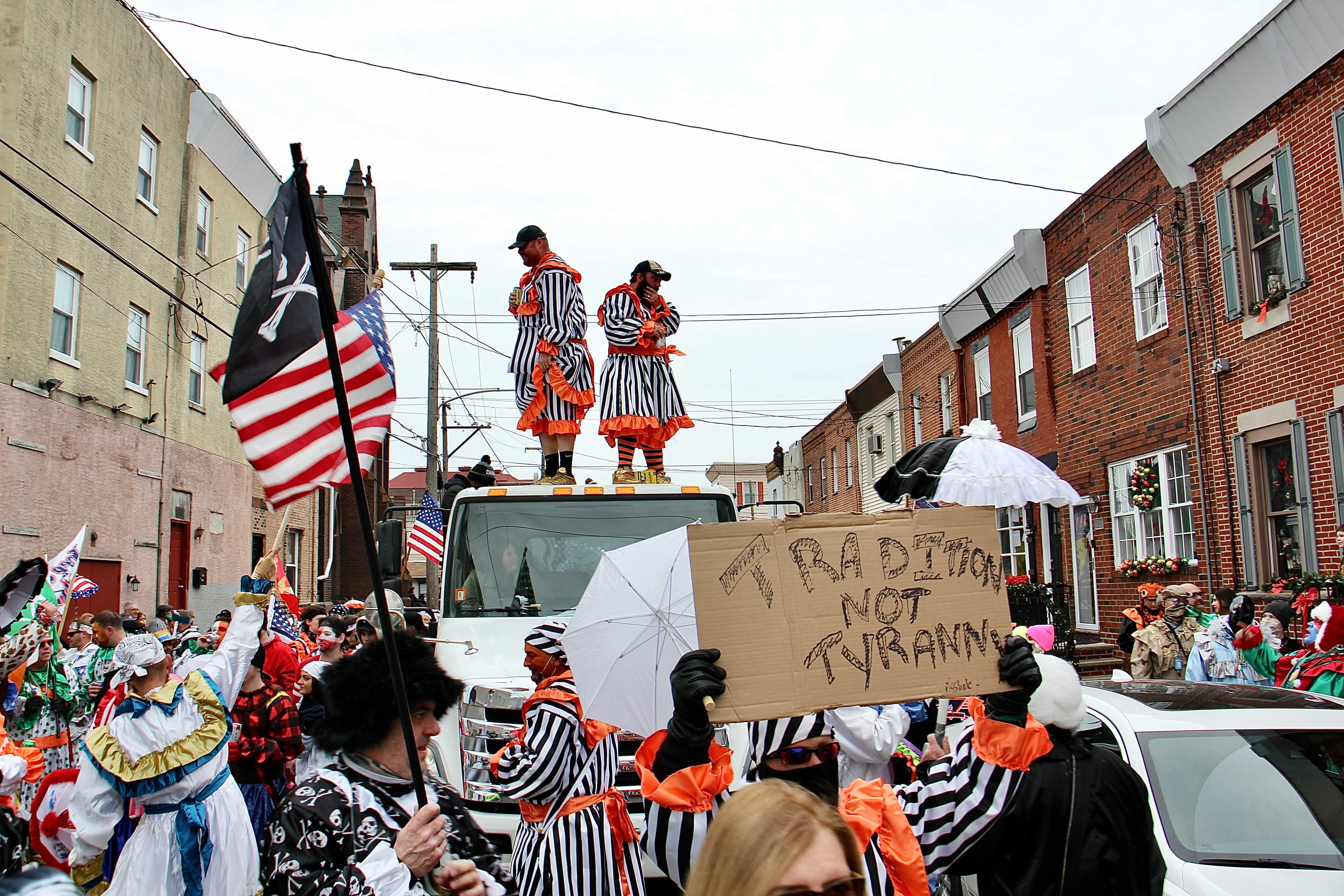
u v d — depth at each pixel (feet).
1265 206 38.99
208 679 17.79
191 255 67.67
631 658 11.83
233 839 17.49
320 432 12.08
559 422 28.78
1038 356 56.70
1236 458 40.09
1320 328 35.73
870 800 9.77
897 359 84.53
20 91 48.39
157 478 63.16
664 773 9.25
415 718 10.27
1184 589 32.12
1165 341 44.50
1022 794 10.18
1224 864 13.58
